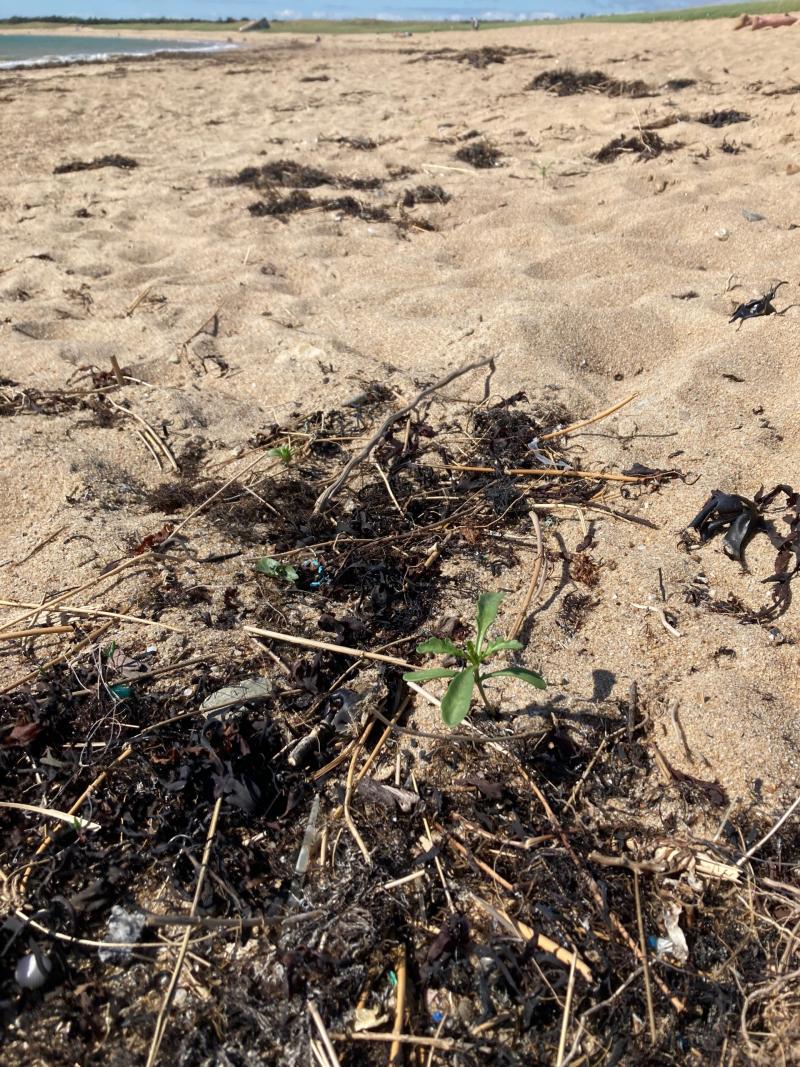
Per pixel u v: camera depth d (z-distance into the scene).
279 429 3.02
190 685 2.02
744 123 6.23
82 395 3.30
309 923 1.60
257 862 1.71
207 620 2.20
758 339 3.22
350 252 4.68
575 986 1.50
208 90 11.04
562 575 2.29
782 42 9.80
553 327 3.45
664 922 1.58
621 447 2.78
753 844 1.67
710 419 2.86
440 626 2.17
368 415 3.09
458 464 2.78
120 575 2.35
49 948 1.58
